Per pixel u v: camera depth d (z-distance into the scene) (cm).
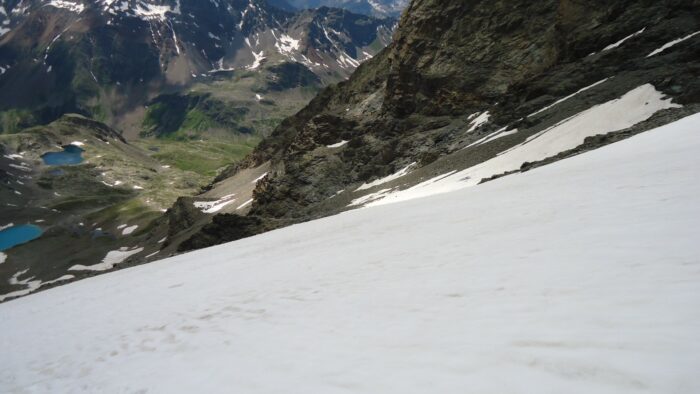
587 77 5659
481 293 716
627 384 354
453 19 9188
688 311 438
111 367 974
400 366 519
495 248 1019
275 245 2955
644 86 3872
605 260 682
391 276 1047
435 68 8988
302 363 618
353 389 490
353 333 694
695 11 5266
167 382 721
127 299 2125
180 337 1048
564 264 729
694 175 1133
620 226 866
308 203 8438
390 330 659
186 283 2152
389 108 9669
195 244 8644
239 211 11375
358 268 1277
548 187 1836
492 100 7806
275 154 17188
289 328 833
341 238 2216
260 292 1351
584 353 423
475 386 426
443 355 515
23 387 1063
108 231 17538
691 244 634
